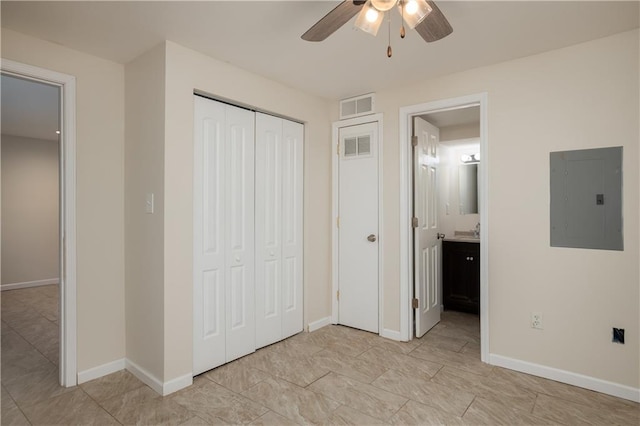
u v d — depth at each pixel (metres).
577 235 2.36
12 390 2.31
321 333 3.38
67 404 2.14
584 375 2.33
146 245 2.42
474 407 2.10
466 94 2.80
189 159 2.41
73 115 2.39
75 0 1.83
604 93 2.27
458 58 2.58
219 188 2.67
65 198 2.38
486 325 2.70
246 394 2.25
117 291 2.60
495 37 2.26
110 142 2.57
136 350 2.52
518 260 2.57
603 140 2.28
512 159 2.60
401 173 3.18
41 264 5.69
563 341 2.40
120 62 2.60
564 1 1.87
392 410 2.07
